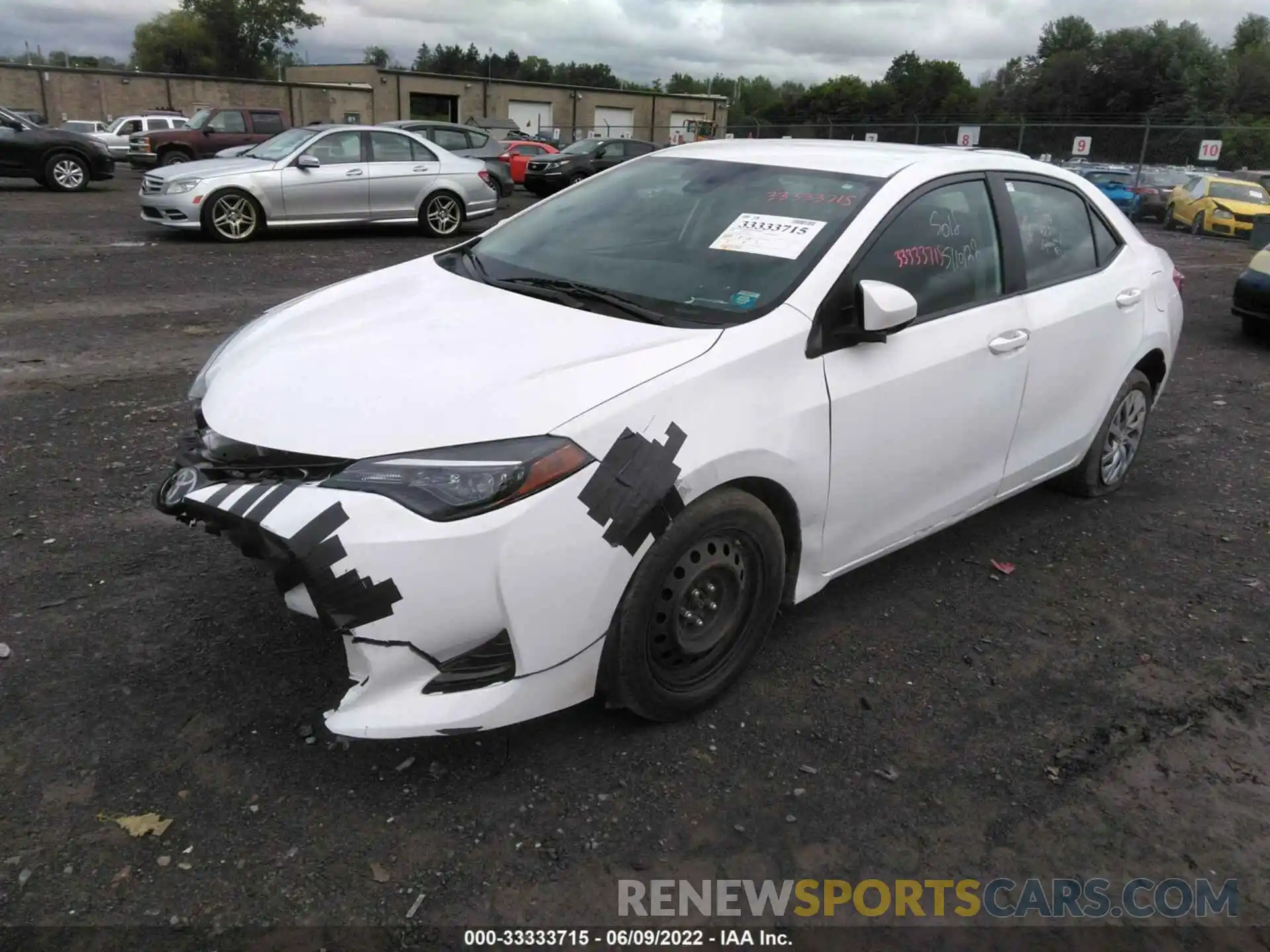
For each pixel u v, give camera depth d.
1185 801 2.87
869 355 3.29
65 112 46.78
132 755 2.78
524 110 57.03
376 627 2.46
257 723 2.94
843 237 3.29
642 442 2.66
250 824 2.56
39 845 2.45
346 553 2.42
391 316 3.26
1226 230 20.81
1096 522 4.84
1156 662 3.60
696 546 2.88
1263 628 3.87
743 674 3.37
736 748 2.98
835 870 2.55
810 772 2.89
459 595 2.47
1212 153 28.20
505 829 2.60
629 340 2.92
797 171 3.72
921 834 2.69
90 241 12.13
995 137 33.72
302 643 3.34
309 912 2.31
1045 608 3.95
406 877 2.43
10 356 6.67
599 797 2.73
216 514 2.59
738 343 2.95
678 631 2.93
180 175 12.41
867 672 3.43
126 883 2.36
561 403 2.61
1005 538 4.60
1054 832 2.72
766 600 3.17
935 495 3.76
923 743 3.06
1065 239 4.38
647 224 3.73
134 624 3.42
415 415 2.59
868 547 3.55
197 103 49.03
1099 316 4.39
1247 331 9.79
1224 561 4.46
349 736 2.61
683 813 2.70
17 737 2.82
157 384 6.23
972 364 3.67
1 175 18.34
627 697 2.87
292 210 13.14
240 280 9.99
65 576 3.71
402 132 14.09
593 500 2.56
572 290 3.35
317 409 2.69
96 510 4.31
